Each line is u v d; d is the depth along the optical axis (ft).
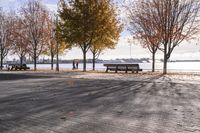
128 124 25.50
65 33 129.49
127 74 99.81
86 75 97.04
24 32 165.48
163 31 101.40
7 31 183.42
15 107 34.73
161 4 101.55
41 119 27.81
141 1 107.45
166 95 45.11
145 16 107.45
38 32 163.32
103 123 25.94
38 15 163.32
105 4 128.16
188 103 37.24
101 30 126.82
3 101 39.68
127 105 35.83
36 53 163.94
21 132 22.97
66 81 74.08
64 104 36.86
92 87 58.23
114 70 117.29
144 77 83.71
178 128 24.07
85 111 31.91
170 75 91.76
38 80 79.10
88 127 24.49
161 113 30.55
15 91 52.11
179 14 100.12
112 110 32.45
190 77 82.64
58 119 27.76
